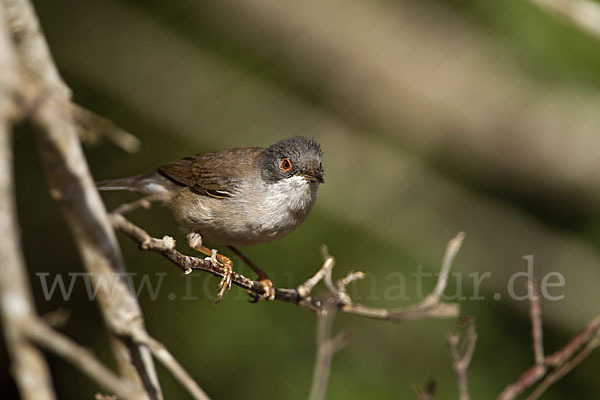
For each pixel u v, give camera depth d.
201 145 14.11
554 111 15.02
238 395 11.02
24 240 12.05
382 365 11.27
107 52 14.05
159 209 12.08
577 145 14.76
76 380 11.55
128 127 13.43
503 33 14.59
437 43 15.73
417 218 14.55
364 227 13.30
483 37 15.33
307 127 15.24
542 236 14.67
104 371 3.24
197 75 14.72
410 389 11.14
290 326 11.41
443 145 15.49
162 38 14.66
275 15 15.12
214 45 15.05
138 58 14.27
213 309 11.41
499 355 11.79
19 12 3.82
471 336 6.35
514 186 15.19
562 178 14.90
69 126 3.96
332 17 15.49
